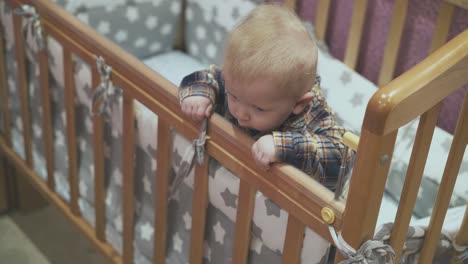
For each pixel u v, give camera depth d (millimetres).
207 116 985
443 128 1535
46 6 1263
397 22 1500
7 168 1985
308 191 863
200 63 2008
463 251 1113
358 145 769
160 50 2025
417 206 1379
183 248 1251
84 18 1774
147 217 1315
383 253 846
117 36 1878
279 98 914
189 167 1037
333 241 853
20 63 1493
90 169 1443
